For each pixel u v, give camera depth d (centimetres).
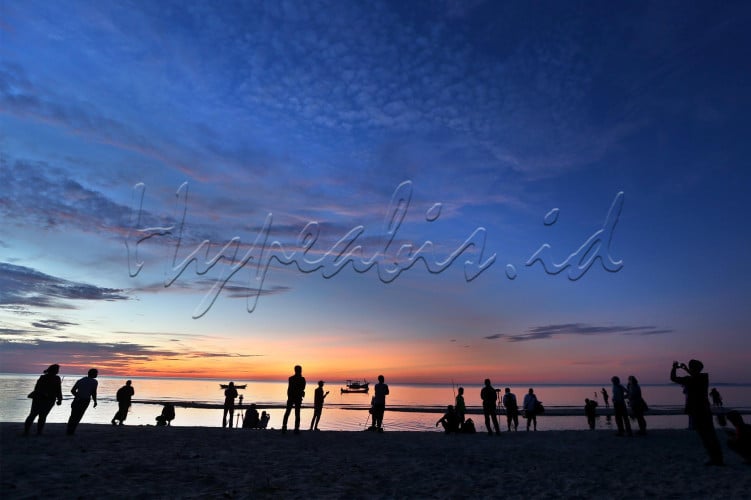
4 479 572
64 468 664
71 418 1097
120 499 508
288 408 1327
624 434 1542
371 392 15050
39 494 510
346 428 3095
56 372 1097
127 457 797
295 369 1358
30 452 789
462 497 595
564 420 3744
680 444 1259
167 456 831
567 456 1012
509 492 629
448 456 985
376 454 983
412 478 720
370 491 615
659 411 4559
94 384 1139
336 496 576
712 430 862
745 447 850
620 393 1488
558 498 594
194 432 1316
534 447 1174
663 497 598
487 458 966
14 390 8175
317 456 920
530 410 1828
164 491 560
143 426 1530
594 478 741
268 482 635
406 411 5403
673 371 918
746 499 578
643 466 868
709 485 670
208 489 584
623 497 600
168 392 12625
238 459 839
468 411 5122
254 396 10575
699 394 885
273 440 1169
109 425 1537
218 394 11831
